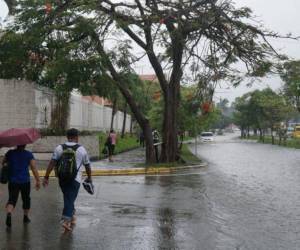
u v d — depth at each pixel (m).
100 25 22.81
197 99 26.05
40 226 10.32
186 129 37.72
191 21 23.59
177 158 27.14
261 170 25.67
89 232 9.84
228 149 53.28
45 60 26.20
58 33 24.47
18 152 10.23
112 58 24.58
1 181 10.17
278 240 9.41
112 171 21.92
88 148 29.78
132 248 8.65
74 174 9.60
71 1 23.83
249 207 13.27
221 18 23.55
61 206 12.77
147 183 18.45
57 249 8.52
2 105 26.20
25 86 26.38
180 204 13.56
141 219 11.27
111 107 61.59
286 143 73.50
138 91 40.50
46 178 9.91
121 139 55.31
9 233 9.65
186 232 9.98
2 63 26.69
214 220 11.32
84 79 23.50
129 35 25.20
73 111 36.97
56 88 25.08
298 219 11.57
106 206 13.02
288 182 19.73
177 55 25.47
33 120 26.64
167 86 26.73
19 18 24.80
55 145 26.89
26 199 10.50
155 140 32.09
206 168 26.39
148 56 25.88
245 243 9.14
